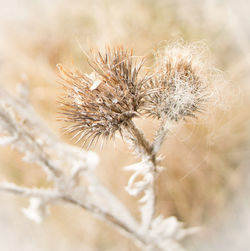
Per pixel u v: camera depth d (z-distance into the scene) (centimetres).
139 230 41
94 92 34
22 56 66
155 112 35
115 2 60
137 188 36
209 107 37
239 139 55
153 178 36
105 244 61
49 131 41
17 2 78
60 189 39
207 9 61
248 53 57
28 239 69
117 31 53
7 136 39
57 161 40
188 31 57
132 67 35
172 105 35
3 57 69
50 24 66
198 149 48
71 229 63
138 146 35
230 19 60
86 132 34
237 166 57
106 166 54
